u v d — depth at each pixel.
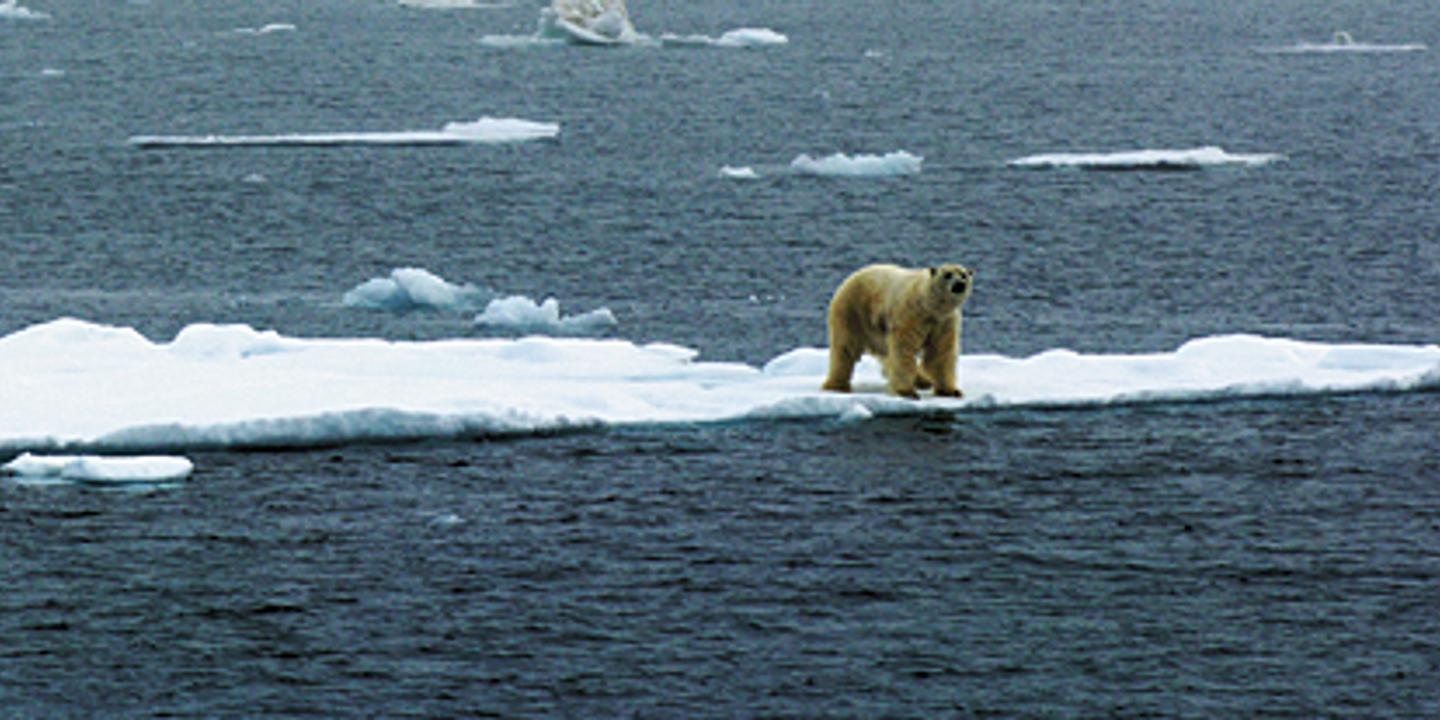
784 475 84.50
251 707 59.47
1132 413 95.81
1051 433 91.50
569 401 94.94
